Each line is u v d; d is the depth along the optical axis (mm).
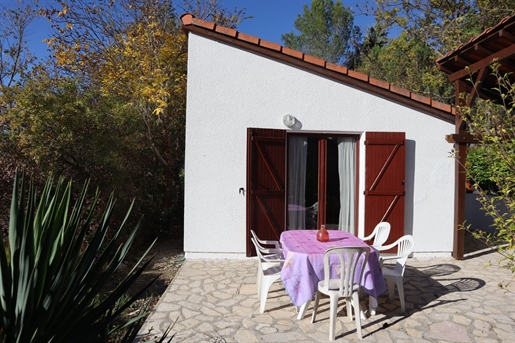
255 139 6230
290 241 4336
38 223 1988
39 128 5715
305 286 3701
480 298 4652
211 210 6387
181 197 9570
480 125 3516
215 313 4125
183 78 8797
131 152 7316
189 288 4922
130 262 6465
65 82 6289
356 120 6555
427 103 6531
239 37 6215
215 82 6352
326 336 3596
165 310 4199
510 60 5660
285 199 6488
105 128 6641
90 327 1908
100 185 6211
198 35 6336
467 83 6484
